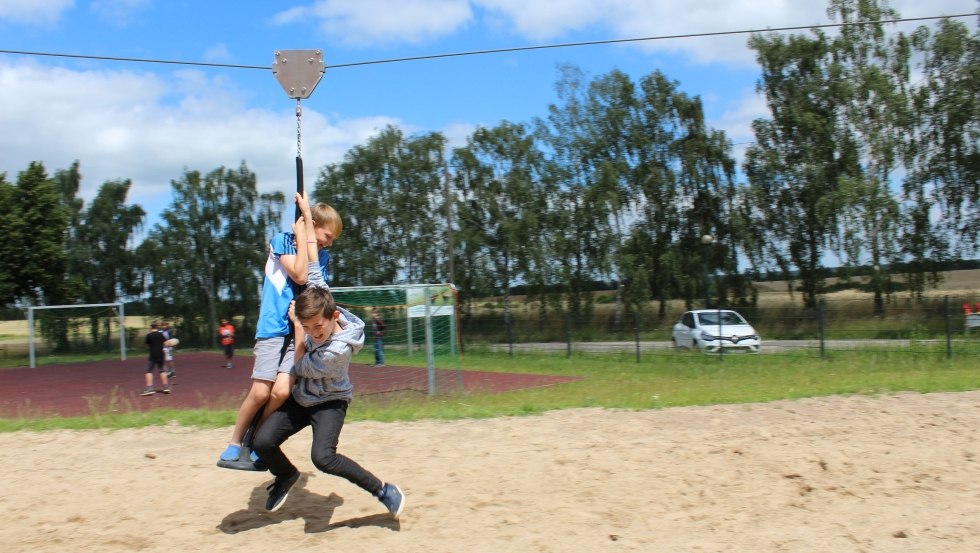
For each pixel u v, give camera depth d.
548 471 6.19
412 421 8.77
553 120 40.75
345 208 42.09
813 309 23.94
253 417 4.92
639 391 14.02
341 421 4.81
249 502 5.58
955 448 6.70
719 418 8.39
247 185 49.53
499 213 39.53
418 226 41.44
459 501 5.48
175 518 5.25
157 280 48.50
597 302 44.19
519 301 41.03
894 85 35.38
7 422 9.43
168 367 24.84
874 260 34.47
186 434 8.13
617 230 40.44
